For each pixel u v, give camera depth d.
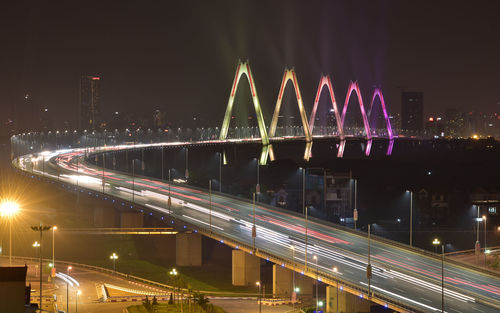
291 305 114.50
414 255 122.94
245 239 134.88
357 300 106.62
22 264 147.12
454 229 195.12
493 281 105.19
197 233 163.38
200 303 102.69
